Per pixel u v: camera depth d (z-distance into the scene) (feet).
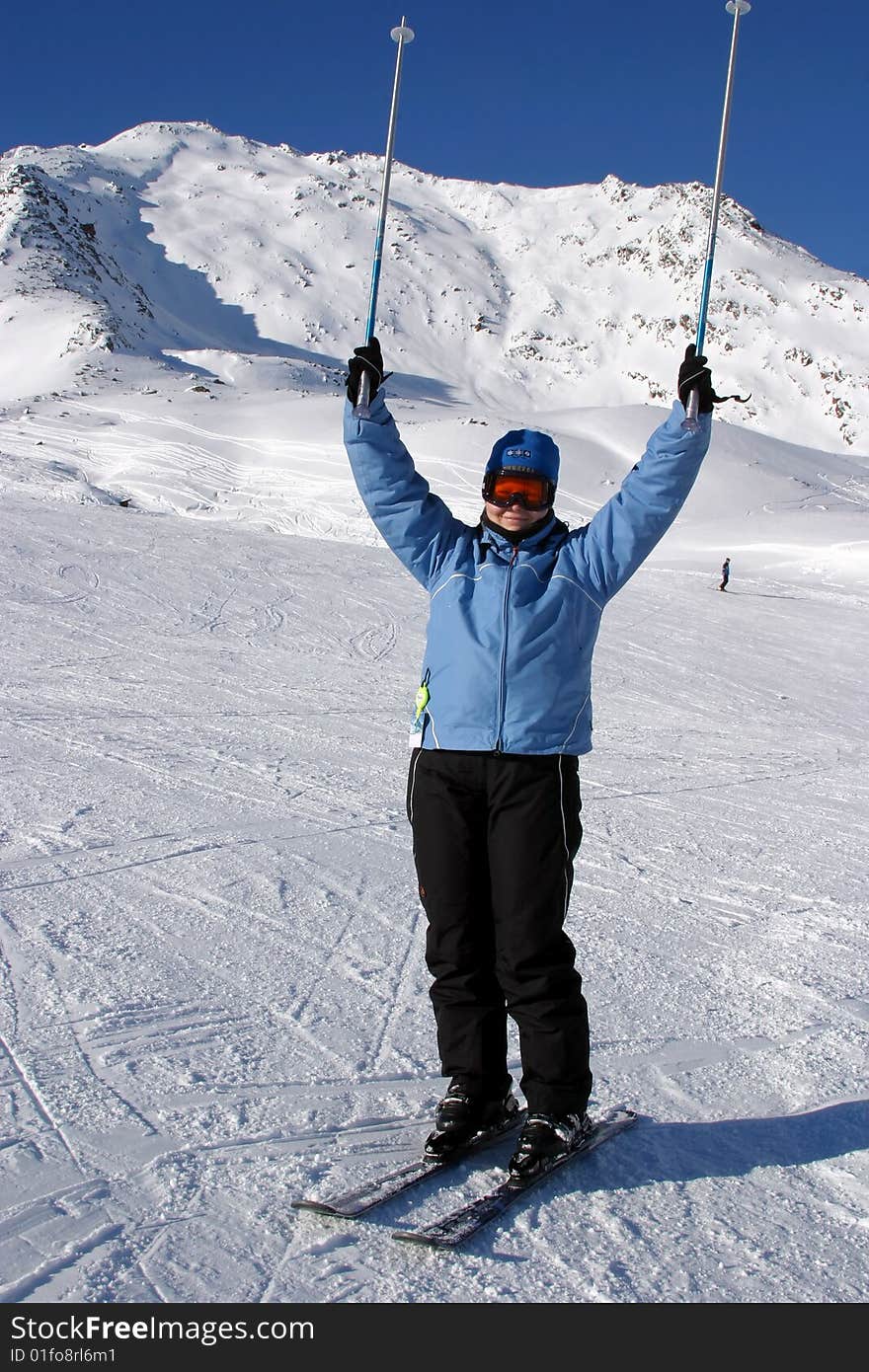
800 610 89.61
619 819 23.22
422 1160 7.75
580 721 7.96
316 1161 7.72
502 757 7.72
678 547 166.30
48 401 274.36
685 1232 7.02
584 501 206.28
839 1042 10.54
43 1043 9.52
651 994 11.82
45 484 141.38
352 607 70.08
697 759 34.22
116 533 86.99
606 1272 6.51
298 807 21.43
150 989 10.99
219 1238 6.66
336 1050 9.75
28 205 619.26
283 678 45.91
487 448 211.61
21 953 11.83
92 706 34.65
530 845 7.68
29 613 57.06
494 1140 8.24
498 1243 6.77
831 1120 8.75
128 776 23.57
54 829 18.04
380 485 8.33
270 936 13.12
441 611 8.12
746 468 232.73
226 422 242.17
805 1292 6.45
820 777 32.48
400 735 33.12
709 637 73.00
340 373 452.76
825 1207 7.43
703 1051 10.21
